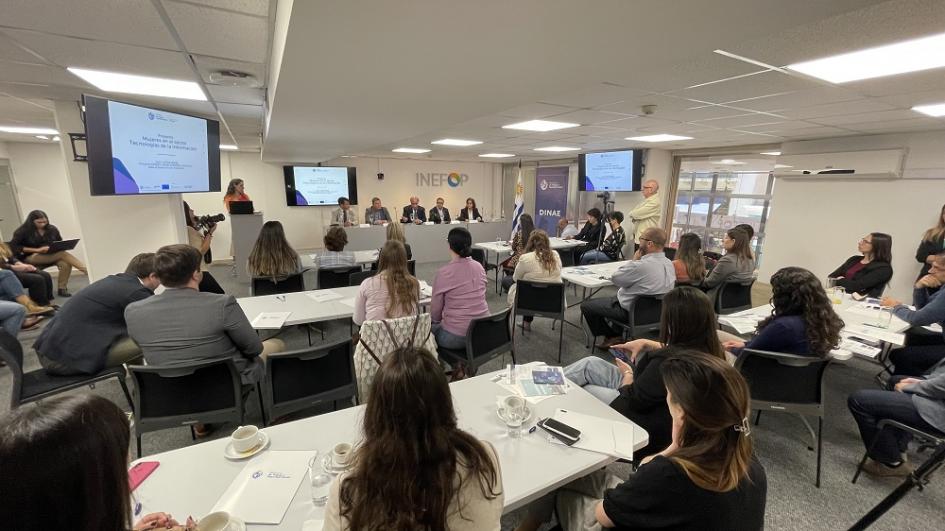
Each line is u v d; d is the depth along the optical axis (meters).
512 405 1.38
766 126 4.08
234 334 1.92
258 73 2.67
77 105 3.48
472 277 2.54
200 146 3.62
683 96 2.88
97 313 2.18
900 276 4.30
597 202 8.31
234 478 1.09
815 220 4.97
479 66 1.83
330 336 3.87
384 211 8.05
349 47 1.57
